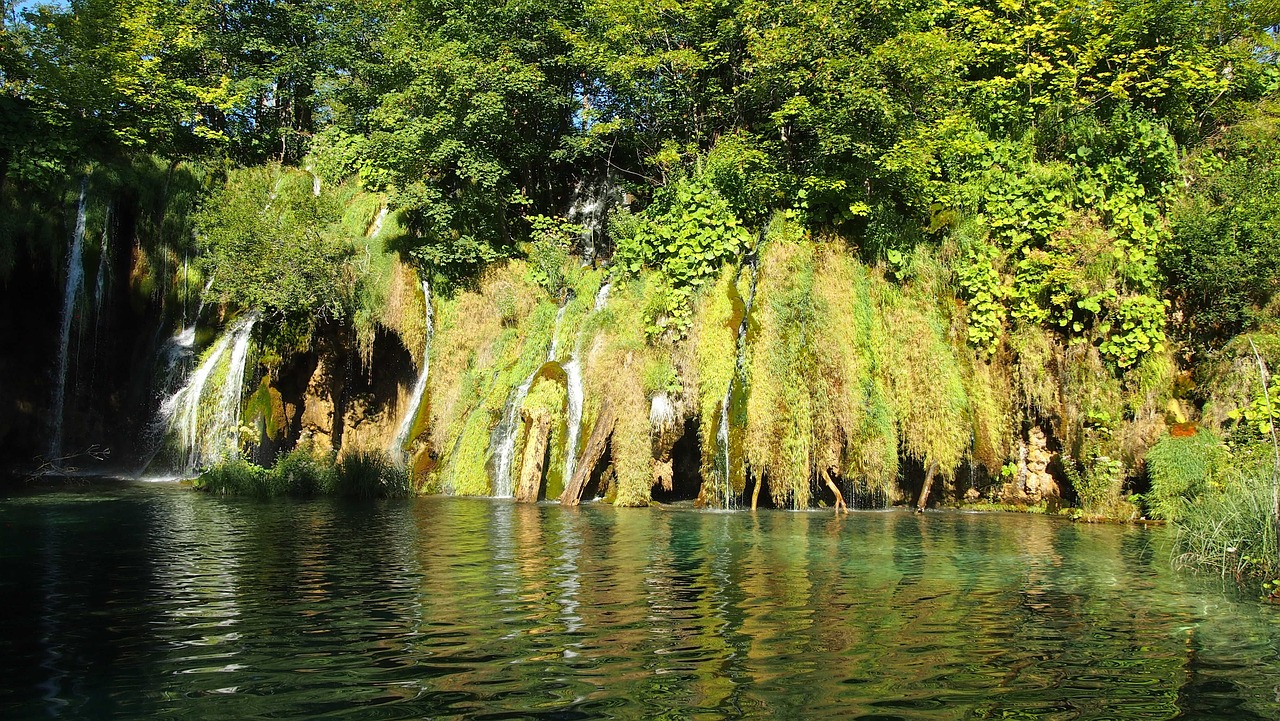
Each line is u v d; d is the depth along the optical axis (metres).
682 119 22.41
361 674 5.80
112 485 19.55
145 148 25.59
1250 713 5.28
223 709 5.13
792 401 16.31
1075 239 17.20
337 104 25.97
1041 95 19.45
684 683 5.68
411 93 21.25
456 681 5.67
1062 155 19.00
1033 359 16.89
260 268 21.16
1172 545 11.75
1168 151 18.06
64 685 5.53
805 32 18.19
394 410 23.05
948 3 20.75
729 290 17.95
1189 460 14.67
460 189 22.72
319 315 21.72
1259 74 20.02
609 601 7.92
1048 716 5.21
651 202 22.86
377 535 12.04
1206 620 7.48
